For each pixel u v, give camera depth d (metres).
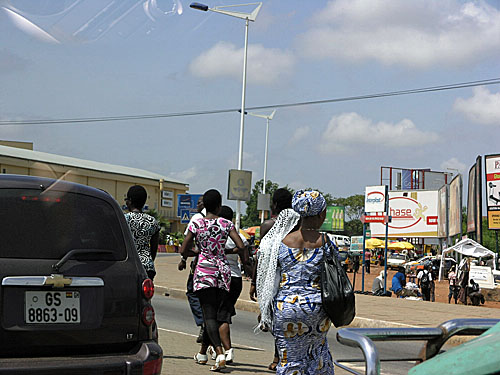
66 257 4.21
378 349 2.49
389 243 53.72
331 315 4.38
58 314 4.12
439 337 2.50
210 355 8.15
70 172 4.54
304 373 4.46
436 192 53.09
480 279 26.77
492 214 37.88
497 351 1.70
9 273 4.04
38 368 3.89
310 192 4.54
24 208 4.23
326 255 4.50
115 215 4.58
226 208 8.04
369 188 52.56
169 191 71.25
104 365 4.07
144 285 4.47
